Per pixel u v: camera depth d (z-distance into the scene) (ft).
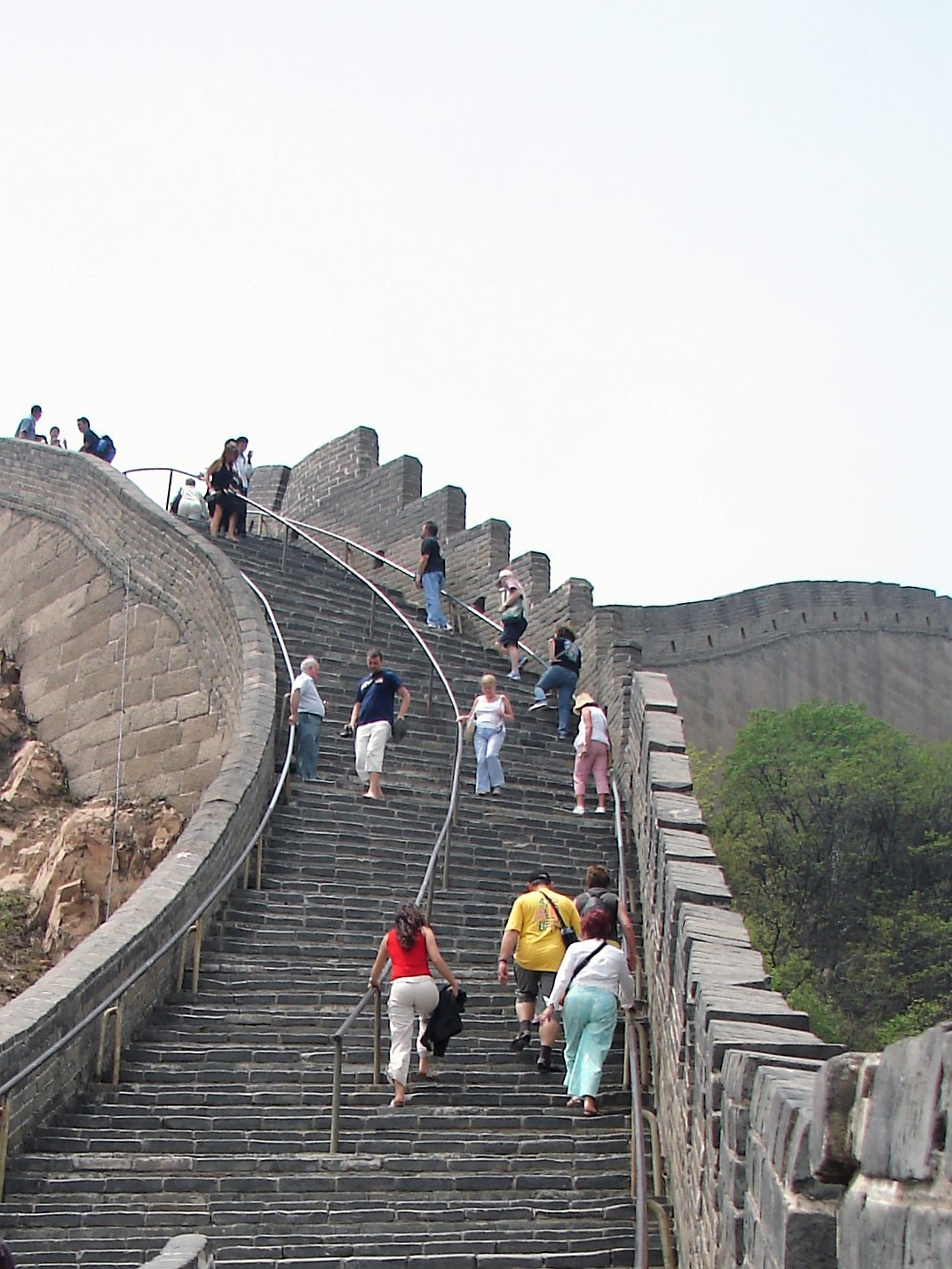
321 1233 32.19
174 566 77.05
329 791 57.82
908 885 96.78
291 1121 36.83
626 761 63.72
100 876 69.00
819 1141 12.46
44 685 84.38
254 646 67.05
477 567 89.76
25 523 89.51
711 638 121.39
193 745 72.84
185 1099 37.83
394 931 38.68
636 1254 29.30
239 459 92.79
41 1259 30.71
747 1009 22.45
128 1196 33.53
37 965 65.62
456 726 65.67
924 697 128.88
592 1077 37.04
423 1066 39.47
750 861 98.32
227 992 43.93
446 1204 33.42
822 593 126.82
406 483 99.04
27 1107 35.17
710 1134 21.42
